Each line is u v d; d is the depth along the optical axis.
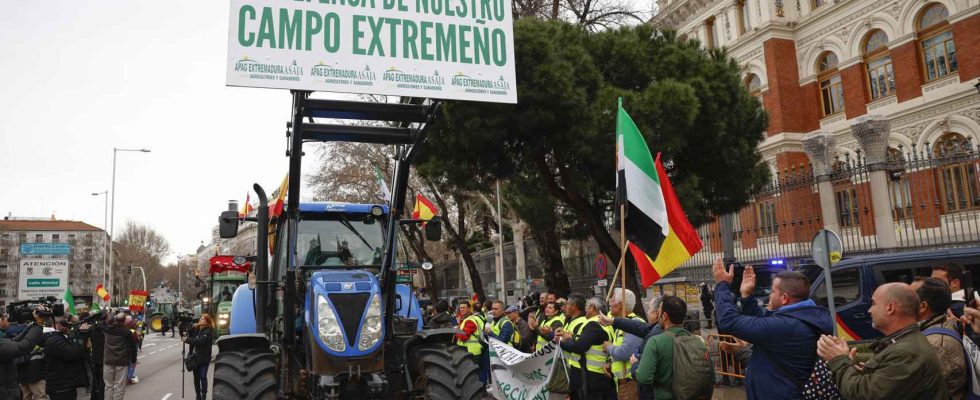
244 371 6.60
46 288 28.52
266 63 5.92
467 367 7.09
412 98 7.29
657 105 10.84
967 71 20.72
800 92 26.66
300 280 7.52
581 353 6.10
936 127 21.69
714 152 12.50
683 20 31.86
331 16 6.19
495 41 6.75
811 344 3.78
